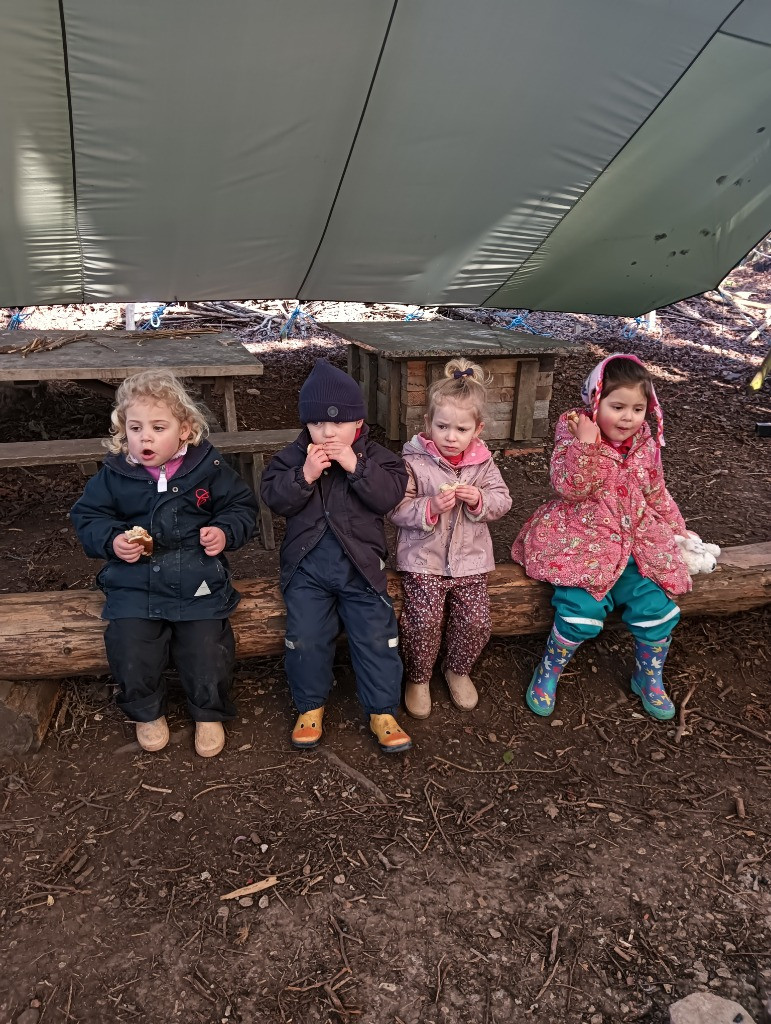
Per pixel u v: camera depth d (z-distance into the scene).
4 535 4.18
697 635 3.24
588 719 2.78
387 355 5.28
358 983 1.81
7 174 5.06
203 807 2.34
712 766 2.55
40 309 10.15
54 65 4.29
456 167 5.73
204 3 4.05
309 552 2.53
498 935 1.94
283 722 2.72
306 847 2.20
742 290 13.22
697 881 2.10
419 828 2.27
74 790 2.40
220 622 2.54
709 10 4.68
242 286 7.10
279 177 5.50
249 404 6.98
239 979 1.82
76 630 2.56
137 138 4.89
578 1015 1.74
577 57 4.91
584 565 2.63
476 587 2.68
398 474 2.53
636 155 5.91
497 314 11.30
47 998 1.77
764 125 5.76
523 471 5.45
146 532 2.37
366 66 4.66
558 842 2.23
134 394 2.35
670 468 5.55
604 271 7.64
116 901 2.02
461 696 2.80
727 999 1.70
